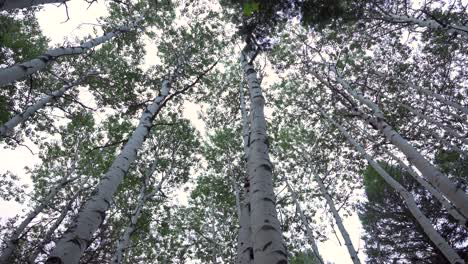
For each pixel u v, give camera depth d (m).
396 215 13.35
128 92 11.41
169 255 14.86
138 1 12.59
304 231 13.91
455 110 12.30
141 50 13.00
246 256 3.97
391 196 13.73
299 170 14.99
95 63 12.83
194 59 13.01
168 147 14.47
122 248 9.12
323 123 14.69
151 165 13.81
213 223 14.89
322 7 6.26
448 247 6.95
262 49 7.04
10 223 12.91
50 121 12.75
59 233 12.07
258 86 5.35
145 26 12.69
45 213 14.04
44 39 13.41
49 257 3.50
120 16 12.41
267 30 6.91
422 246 12.53
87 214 4.30
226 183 15.37
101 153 14.08
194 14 13.62
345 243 9.83
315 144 14.81
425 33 11.14
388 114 12.85
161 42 12.98
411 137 12.16
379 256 13.76
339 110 13.70
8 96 11.62
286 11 6.46
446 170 12.06
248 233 4.34
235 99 14.38
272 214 2.89
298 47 13.85
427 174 5.89
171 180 14.26
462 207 4.84
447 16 8.38
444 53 11.74
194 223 15.75
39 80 11.84
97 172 13.94
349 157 14.17
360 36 11.94
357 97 10.06
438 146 12.09
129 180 13.01
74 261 3.61
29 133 13.04
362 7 9.15
